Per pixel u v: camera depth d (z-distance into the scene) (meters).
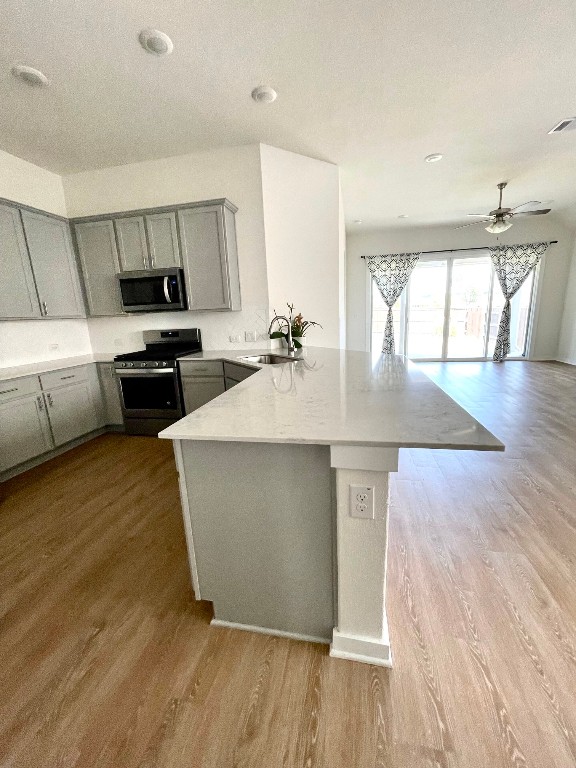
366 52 2.10
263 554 1.24
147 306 3.41
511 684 1.11
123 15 1.77
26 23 1.78
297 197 3.48
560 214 6.00
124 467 2.84
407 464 2.72
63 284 3.44
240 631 1.34
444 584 1.51
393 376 1.84
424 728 1.00
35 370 3.00
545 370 5.91
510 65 2.24
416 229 6.81
